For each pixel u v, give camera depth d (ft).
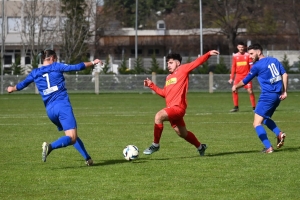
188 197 42.42
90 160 56.34
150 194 43.39
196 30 359.05
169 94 58.95
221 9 330.95
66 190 45.11
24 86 55.06
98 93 225.76
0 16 326.03
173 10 456.86
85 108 143.64
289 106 145.59
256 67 63.41
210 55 58.65
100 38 351.05
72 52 281.74
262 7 339.77
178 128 60.23
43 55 55.26
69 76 225.56
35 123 103.24
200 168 54.19
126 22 477.77
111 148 69.62
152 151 59.16
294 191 44.21
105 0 395.34
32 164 57.52
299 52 304.30
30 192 44.57
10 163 58.23
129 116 117.50
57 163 58.13
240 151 65.82
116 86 227.20
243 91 222.07
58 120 54.44
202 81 225.97
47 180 49.01
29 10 291.17
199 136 81.41
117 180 48.80
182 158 60.70
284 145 70.69
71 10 284.20
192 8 364.79
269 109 63.67
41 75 54.03
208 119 108.58
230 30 325.01
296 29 342.44
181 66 59.47
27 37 319.27
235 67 123.85
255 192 43.91
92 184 47.26
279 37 345.72
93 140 77.66
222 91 226.17
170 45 367.86
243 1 328.70
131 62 286.46
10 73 260.01
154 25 471.62
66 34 281.54
